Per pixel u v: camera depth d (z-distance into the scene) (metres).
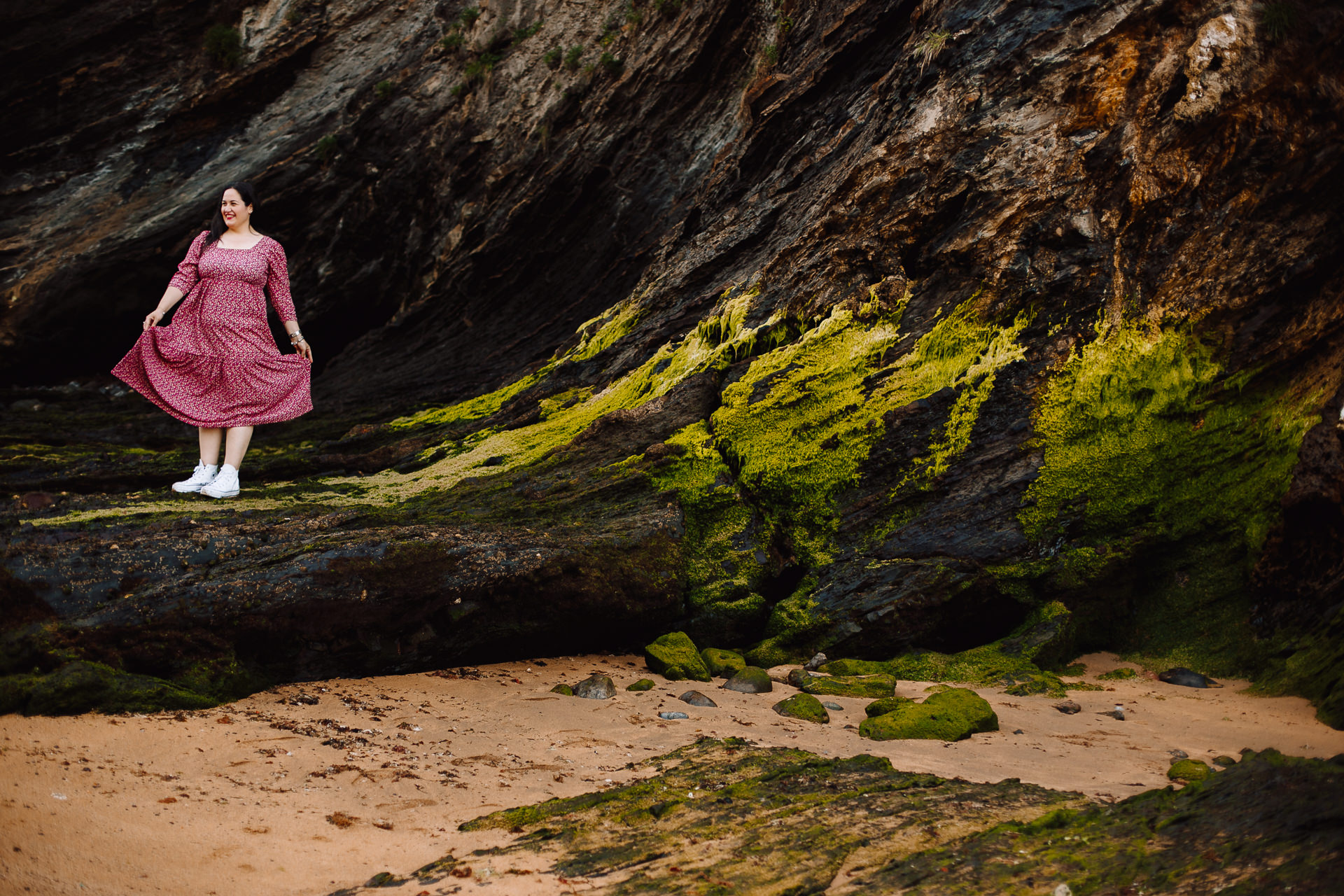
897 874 2.49
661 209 10.69
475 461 7.53
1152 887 2.29
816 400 6.64
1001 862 2.53
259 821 2.85
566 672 5.12
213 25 13.96
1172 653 5.78
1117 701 4.96
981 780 3.48
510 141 12.05
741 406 6.71
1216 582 5.93
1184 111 6.38
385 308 13.79
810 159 8.10
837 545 6.22
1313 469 5.48
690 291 8.45
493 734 3.90
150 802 2.91
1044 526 6.03
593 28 11.53
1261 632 5.53
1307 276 6.33
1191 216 6.45
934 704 4.36
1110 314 6.29
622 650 5.73
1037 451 6.15
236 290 6.04
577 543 5.48
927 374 6.50
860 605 5.80
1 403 12.84
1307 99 6.38
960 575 5.84
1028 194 6.54
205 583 4.33
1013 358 6.30
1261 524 5.84
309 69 13.85
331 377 12.51
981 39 6.95
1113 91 6.54
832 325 6.88
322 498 6.73
